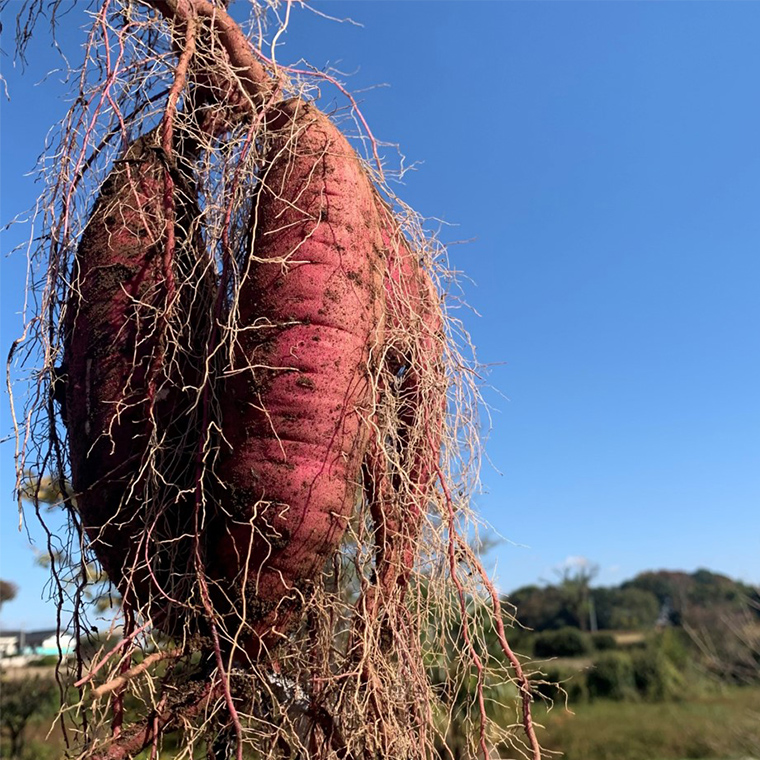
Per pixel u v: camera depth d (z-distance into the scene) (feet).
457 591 1.05
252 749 0.93
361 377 0.94
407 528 1.03
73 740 0.97
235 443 0.89
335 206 0.96
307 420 0.89
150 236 0.96
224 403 0.92
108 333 0.94
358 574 0.98
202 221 1.03
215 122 1.07
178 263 0.97
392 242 1.10
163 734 0.86
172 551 0.91
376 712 0.93
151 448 0.89
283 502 0.87
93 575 1.05
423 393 1.07
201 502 0.86
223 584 0.88
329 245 0.94
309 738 0.95
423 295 1.16
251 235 0.96
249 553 0.84
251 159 0.98
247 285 0.94
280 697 0.93
